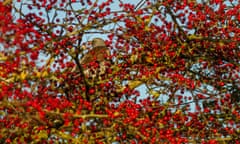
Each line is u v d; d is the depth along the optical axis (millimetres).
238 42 12914
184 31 13383
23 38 8930
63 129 11453
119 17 11469
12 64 9805
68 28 11492
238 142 12492
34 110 9586
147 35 12898
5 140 10617
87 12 11391
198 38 13000
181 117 12445
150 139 10875
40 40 10336
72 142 11406
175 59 13195
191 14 12930
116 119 10930
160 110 12344
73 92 12320
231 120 13070
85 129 11266
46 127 11328
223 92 13438
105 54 12898
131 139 11625
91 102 12062
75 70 12445
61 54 11758
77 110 10602
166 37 12812
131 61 12953
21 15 11359
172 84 12883
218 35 13508
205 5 13078
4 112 10750
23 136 11047
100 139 11758
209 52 13586
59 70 11773
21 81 10195
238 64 13438
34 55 9055
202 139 12398
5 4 10414
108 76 12797
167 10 12422
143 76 12836
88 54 12789
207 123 12445
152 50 12984
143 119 10961
